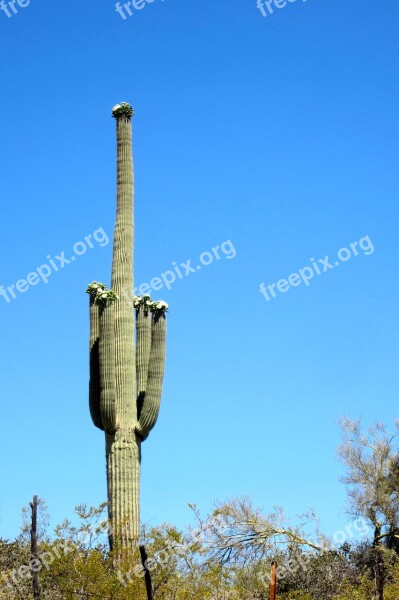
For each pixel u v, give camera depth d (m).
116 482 19.69
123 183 21.77
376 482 22.47
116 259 21.16
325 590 21.48
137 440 20.16
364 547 22.17
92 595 17.53
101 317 20.16
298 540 22.03
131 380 20.38
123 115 22.16
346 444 22.89
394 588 19.92
